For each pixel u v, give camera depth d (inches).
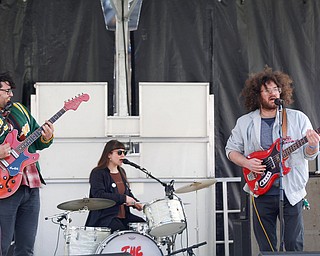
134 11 432.8
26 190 290.2
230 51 451.2
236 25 452.1
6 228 283.3
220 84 449.1
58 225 397.1
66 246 337.1
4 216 283.1
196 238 401.1
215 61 450.3
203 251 401.4
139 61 448.1
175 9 451.5
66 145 402.6
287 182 287.7
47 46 446.0
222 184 424.8
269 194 289.6
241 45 450.9
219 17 452.8
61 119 403.2
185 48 450.6
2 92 291.1
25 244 291.4
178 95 408.8
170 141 406.3
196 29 451.5
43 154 401.1
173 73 448.8
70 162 402.0
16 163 285.9
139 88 407.8
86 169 402.6
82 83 405.1
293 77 449.7
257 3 452.1
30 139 291.4
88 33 448.8
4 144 284.0
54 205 398.6
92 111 405.4
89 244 339.0
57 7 448.5
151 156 405.1
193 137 406.9
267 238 292.5
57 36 447.5
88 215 374.6
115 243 331.6
